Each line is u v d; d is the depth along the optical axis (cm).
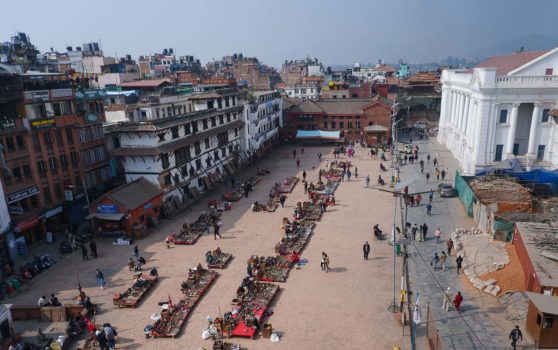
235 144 7431
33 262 3766
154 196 4862
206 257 3703
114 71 11494
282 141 9994
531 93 5331
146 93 8944
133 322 2880
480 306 2809
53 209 4509
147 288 3275
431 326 2519
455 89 7531
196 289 3234
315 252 3897
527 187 4428
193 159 5884
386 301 3009
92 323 2859
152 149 4959
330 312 2898
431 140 9312
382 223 4581
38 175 4366
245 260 3781
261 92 9294
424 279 3266
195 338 2670
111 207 4384
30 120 4219
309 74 18800
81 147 4994
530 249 2816
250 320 2720
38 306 2981
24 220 4122
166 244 4191
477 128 5675
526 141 5719
